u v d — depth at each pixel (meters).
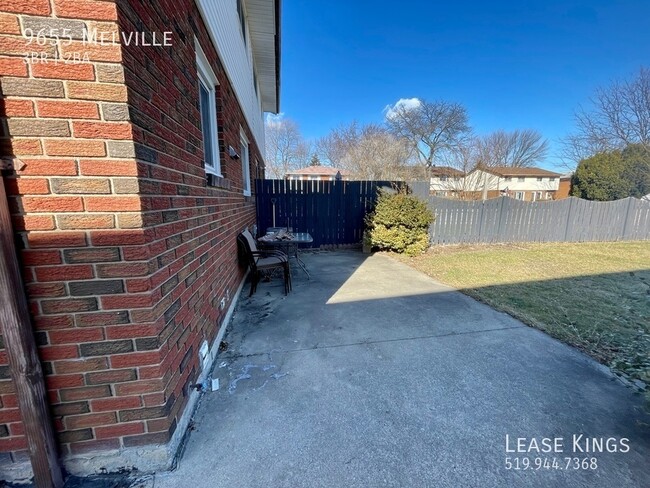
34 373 1.22
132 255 1.24
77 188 1.15
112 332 1.29
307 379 2.16
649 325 3.04
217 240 2.76
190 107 1.98
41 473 1.29
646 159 11.27
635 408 1.88
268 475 1.41
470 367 2.32
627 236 8.94
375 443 1.60
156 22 1.45
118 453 1.41
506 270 5.45
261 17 5.73
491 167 21.42
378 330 2.98
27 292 1.18
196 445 1.58
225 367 2.32
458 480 1.39
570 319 3.23
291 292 4.20
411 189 7.85
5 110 1.05
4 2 1.00
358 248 7.91
